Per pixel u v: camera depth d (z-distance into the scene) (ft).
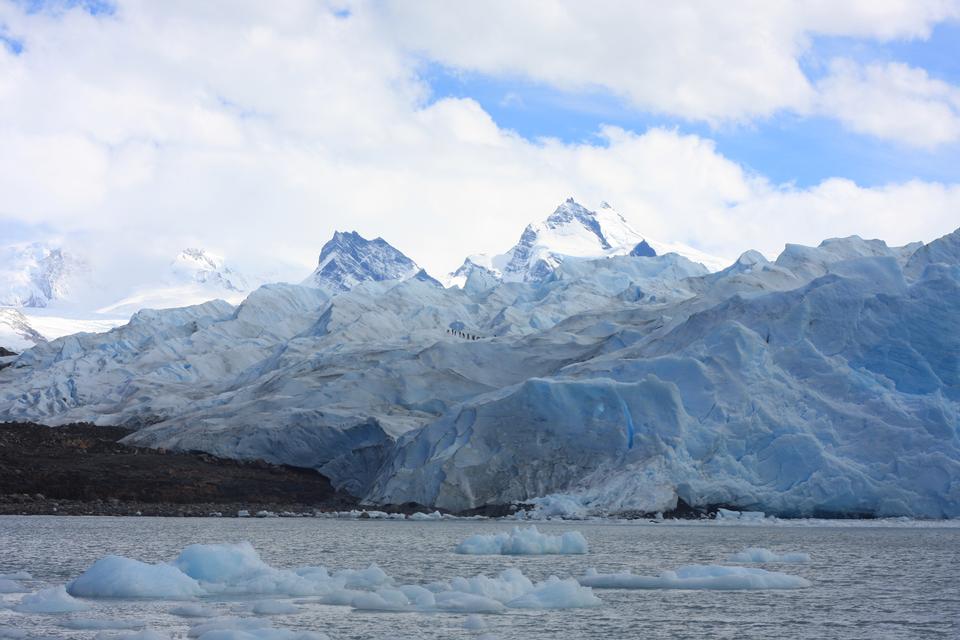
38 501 336.49
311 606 135.95
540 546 200.54
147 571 144.97
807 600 144.97
